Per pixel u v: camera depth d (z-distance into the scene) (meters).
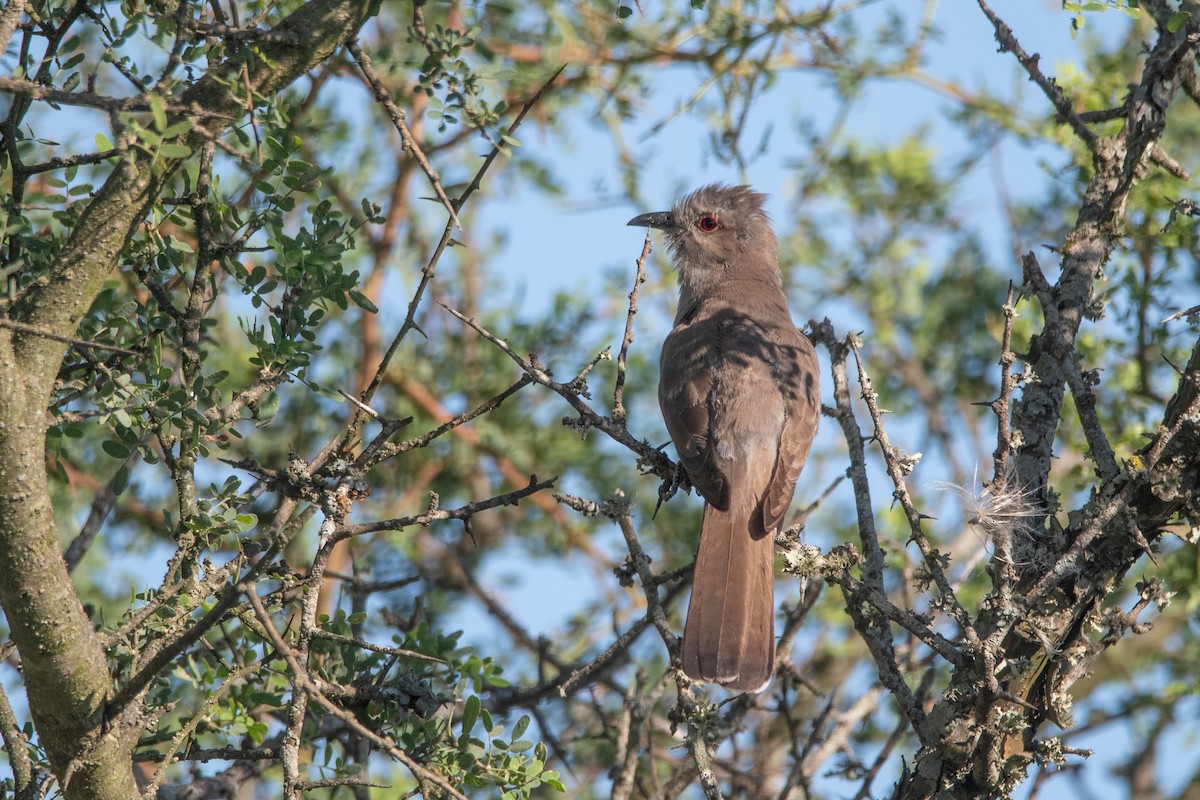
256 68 7.62
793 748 10.68
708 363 11.98
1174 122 13.11
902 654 12.05
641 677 10.95
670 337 12.82
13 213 7.67
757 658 10.19
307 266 8.23
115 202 7.16
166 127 6.98
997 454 7.85
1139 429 11.16
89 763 7.25
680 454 11.46
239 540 8.06
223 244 8.30
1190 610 11.69
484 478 14.82
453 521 14.25
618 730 10.97
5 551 6.74
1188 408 7.82
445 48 7.71
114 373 7.76
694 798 12.74
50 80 7.84
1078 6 7.85
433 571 14.25
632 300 9.38
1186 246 11.16
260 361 8.17
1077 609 8.20
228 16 9.34
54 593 6.89
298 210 13.71
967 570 10.92
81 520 12.25
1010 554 8.04
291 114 8.57
